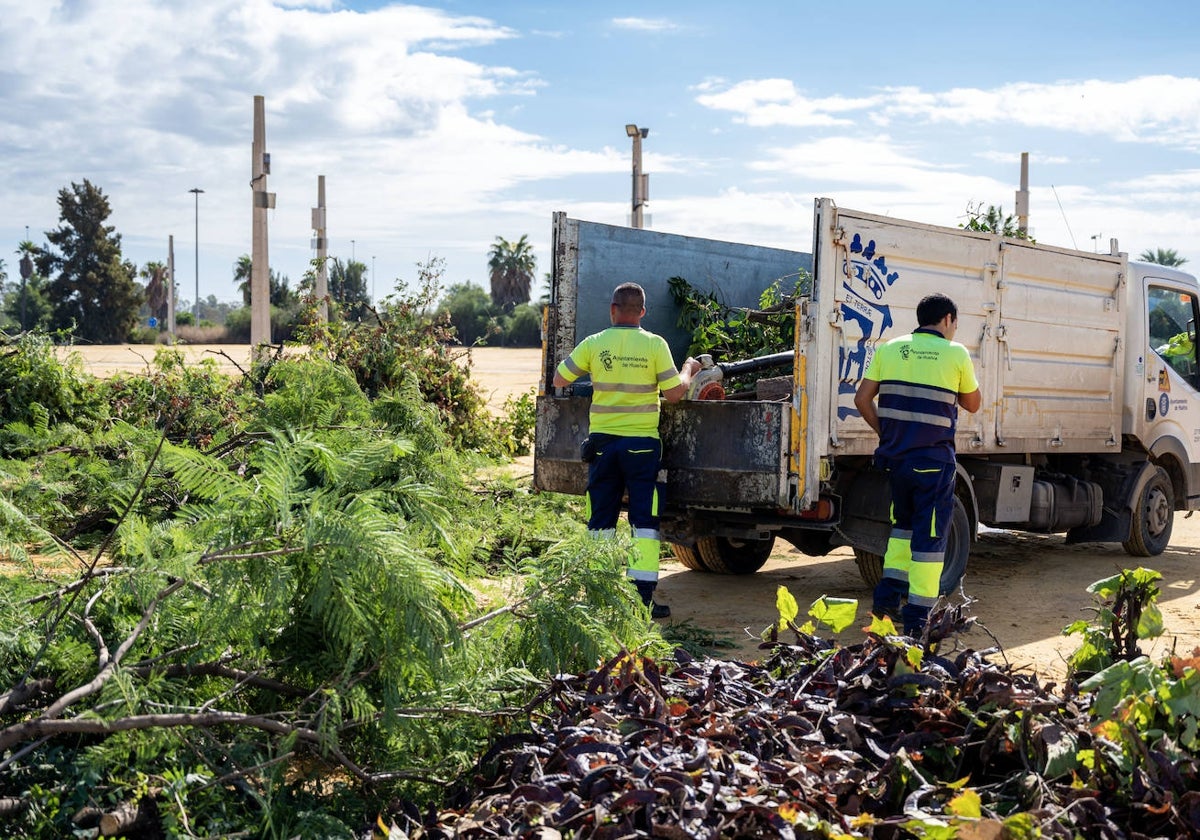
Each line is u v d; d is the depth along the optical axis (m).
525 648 3.98
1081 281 9.18
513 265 104.31
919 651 3.69
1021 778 3.14
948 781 3.31
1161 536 10.26
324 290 15.09
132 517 3.54
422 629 3.28
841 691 3.68
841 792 2.95
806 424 6.87
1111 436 9.66
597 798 2.80
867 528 7.51
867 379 6.78
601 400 7.01
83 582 3.46
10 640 3.28
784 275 9.65
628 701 3.48
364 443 4.15
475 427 13.03
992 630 7.04
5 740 2.83
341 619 3.28
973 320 8.14
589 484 7.16
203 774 3.15
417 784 3.50
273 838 2.97
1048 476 9.30
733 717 3.38
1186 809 2.96
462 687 3.62
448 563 4.18
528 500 8.87
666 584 8.69
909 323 7.65
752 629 7.04
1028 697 3.43
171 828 2.85
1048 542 11.02
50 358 10.99
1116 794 3.08
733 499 7.01
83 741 3.30
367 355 12.52
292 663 3.58
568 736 3.13
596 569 4.20
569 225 7.98
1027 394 8.68
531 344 81.50
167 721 3.00
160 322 98.12
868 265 7.26
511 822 2.74
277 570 3.23
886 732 3.54
